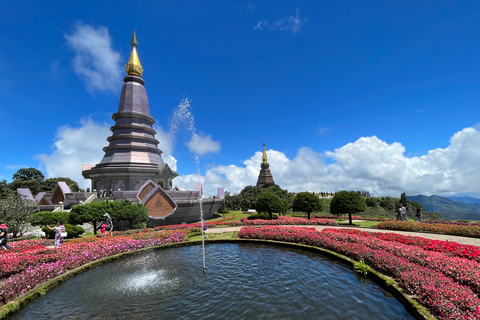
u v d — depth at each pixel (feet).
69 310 23.89
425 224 61.98
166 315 22.11
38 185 207.41
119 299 26.02
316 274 31.76
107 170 121.08
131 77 140.77
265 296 25.29
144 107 142.31
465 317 17.26
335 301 23.85
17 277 29.12
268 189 197.77
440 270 26.25
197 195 104.01
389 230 64.64
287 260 38.81
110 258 41.42
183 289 28.04
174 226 76.13
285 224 83.76
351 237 43.60
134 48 144.77
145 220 77.30
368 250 34.91
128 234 66.69
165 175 131.44
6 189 162.61
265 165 309.22
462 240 48.47
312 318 20.76
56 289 29.45
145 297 26.30
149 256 44.39
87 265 37.04
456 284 21.83
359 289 26.71
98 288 29.32
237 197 184.96
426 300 20.81
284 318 20.88
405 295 23.00
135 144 130.93
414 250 32.99
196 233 62.90
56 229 48.96
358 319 20.52
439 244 38.22
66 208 113.09
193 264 38.24
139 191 89.25
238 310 22.49
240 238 55.26
